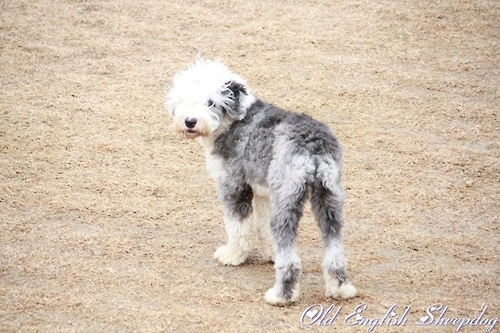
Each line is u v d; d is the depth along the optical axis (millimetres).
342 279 9500
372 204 12242
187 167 13477
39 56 17453
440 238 11250
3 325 9055
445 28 18828
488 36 18453
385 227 11586
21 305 9484
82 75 16750
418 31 18703
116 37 18438
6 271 10281
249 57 17484
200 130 9883
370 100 15766
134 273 10297
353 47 17953
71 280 10086
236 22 19188
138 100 15781
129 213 11969
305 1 20359
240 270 10516
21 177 12938
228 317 9281
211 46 18000
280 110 10086
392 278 10211
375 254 10836
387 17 19406
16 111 15141
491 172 13164
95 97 15844
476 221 11742
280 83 16359
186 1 20359
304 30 18750
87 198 12352
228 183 10250
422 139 14305
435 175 13109
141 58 17500
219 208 12219
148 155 13844
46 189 12555
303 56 17531
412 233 11391
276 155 9398
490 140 14258
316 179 9164
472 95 15961
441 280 10148
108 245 11023
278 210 9297
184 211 12094
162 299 9695
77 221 11703
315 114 15203
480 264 10570
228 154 10180
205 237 11398
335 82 16469
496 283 10062
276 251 9406
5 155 13594
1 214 11789
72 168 13289
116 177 13047
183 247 11078
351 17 19422
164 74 16797
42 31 18594
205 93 9891
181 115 9953
